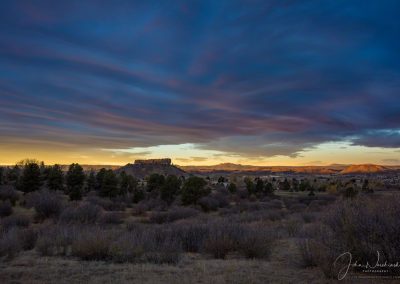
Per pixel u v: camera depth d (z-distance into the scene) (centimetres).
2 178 7519
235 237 1266
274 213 3231
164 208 5009
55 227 1742
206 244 1269
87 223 2586
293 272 916
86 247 1130
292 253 1244
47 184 7050
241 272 922
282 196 8544
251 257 1189
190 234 1427
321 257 921
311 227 1706
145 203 5300
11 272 907
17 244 1209
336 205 1002
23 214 3744
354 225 905
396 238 848
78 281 825
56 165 7144
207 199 5334
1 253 1110
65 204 3584
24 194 5772
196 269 964
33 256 1187
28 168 6125
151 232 1460
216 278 846
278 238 1625
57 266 995
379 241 869
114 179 6469
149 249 1199
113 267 984
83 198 5950
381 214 885
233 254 1241
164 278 854
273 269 958
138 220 3634
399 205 874
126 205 5531
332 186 9825
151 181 7656
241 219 2919
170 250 1152
